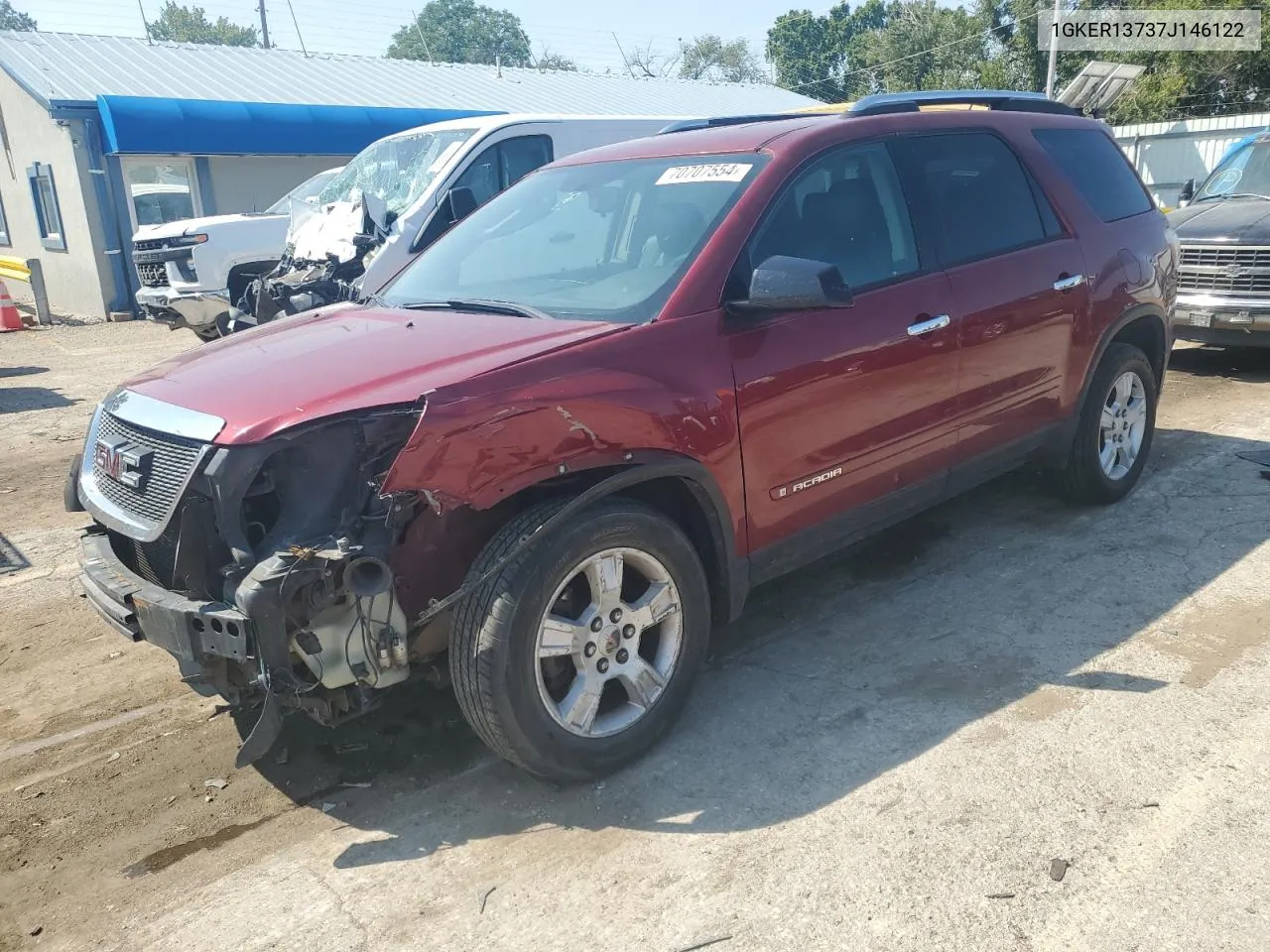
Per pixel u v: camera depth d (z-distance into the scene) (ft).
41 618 15.53
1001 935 8.25
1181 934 8.14
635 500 10.75
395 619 9.62
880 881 8.93
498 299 12.53
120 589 10.12
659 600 10.80
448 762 11.27
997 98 16.40
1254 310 25.99
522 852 9.65
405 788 10.80
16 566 17.74
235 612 9.06
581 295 11.95
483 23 252.83
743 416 11.28
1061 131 17.01
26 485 22.91
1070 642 13.06
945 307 13.47
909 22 175.73
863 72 186.09
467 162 27.71
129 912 9.14
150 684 13.38
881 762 10.69
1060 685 11.99
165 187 59.16
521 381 9.78
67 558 18.04
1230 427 22.49
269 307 24.71
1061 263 15.47
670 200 12.63
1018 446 15.39
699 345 11.03
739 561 11.73
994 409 14.61
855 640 13.52
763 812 9.98
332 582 9.16
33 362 42.09
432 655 10.44
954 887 8.81
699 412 10.84
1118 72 67.41
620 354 10.51
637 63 165.27
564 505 9.88
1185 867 8.88
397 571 9.75
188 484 9.49
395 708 12.41
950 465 14.21
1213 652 12.56
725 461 11.16
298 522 9.48
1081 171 16.96
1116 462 17.69
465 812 10.32
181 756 11.64
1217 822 9.43
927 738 11.07
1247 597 13.97
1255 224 26.63
